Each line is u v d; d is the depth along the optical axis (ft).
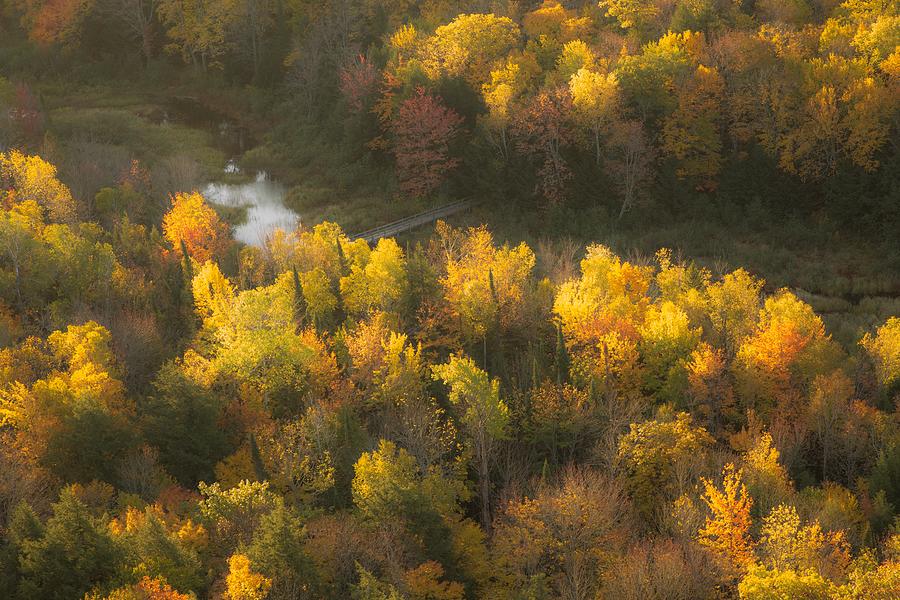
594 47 479.00
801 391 263.90
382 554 163.12
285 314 245.65
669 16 507.30
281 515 152.05
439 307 297.74
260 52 597.52
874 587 136.26
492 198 437.58
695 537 178.29
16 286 292.20
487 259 320.91
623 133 412.36
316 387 246.88
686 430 221.46
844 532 184.75
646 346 269.85
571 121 432.66
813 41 454.40
